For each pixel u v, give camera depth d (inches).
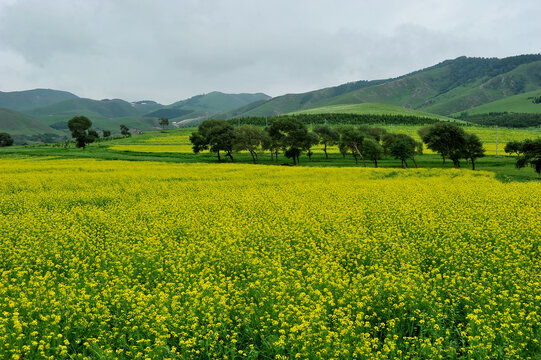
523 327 302.7
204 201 999.0
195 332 301.3
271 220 757.9
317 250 532.4
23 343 301.7
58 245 572.4
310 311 332.2
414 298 352.5
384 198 1005.8
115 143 5674.2
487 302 354.9
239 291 390.0
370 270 476.1
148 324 317.1
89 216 794.8
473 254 506.3
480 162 3240.7
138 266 483.5
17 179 1508.4
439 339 286.2
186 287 410.6
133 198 1085.1
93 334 323.6
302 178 1717.5
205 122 3978.8
